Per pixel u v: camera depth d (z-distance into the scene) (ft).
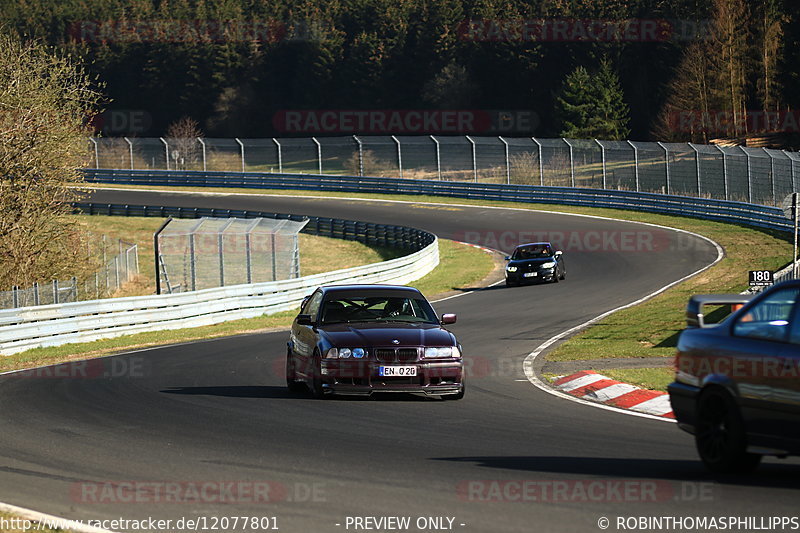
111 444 118.01
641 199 604.90
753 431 90.02
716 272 384.88
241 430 126.62
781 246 439.63
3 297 285.64
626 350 211.20
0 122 342.85
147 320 295.07
